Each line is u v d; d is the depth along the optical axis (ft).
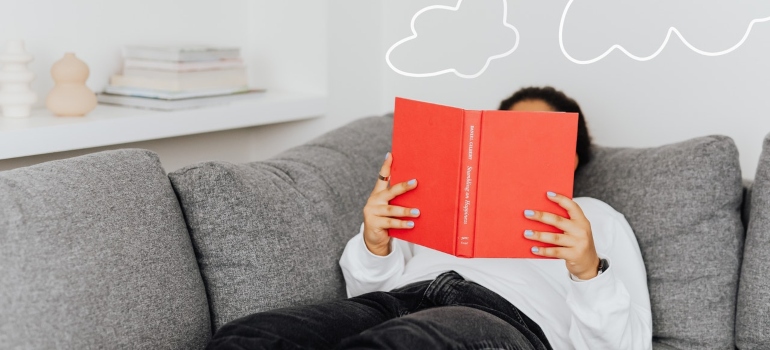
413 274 5.26
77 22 6.80
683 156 5.47
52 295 3.88
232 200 4.87
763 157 5.25
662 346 5.31
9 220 3.90
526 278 4.98
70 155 6.63
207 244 4.88
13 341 3.68
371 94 8.67
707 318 5.22
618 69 7.34
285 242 5.03
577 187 5.95
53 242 3.98
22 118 6.02
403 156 4.63
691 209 5.33
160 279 4.43
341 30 8.16
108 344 4.05
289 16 8.18
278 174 5.50
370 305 4.80
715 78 6.89
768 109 6.68
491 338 4.14
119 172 4.52
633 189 5.58
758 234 5.12
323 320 4.39
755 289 5.04
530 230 4.39
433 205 4.52
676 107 7.10
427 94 8.52
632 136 7.36
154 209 4.57
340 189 5.79
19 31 6.35
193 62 6.93
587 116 7.55
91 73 6.97
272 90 8.29
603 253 5.05
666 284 5.32
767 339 4.97
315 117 8.12
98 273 4.10
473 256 4.41
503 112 4.32
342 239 5.54
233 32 8.32
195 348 4.61
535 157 4.35
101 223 4.23
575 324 4.66
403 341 3.88
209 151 7.98
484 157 4.34
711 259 5.28
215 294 4.90
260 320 4.25
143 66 6.93
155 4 7.46
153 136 6.44
